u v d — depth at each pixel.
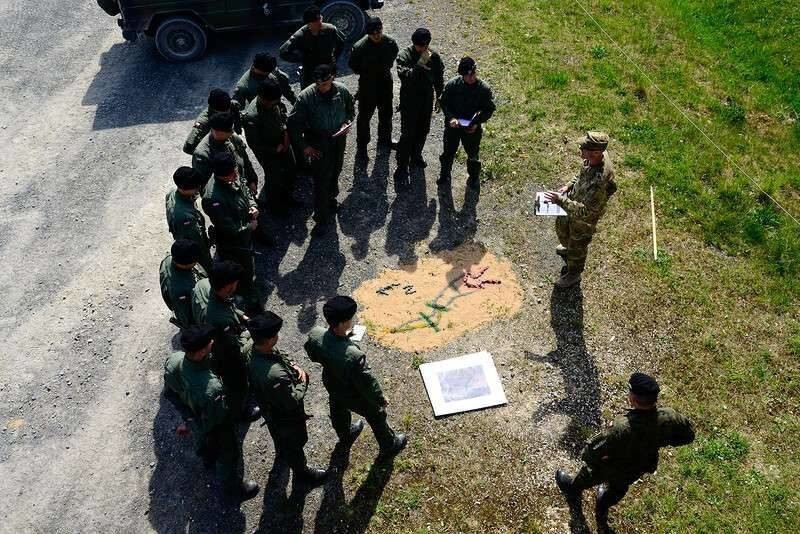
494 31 11.69
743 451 6.22
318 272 7.83
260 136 7.54
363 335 7.11
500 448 6.18
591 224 6.79
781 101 10.58
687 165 9.18
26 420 6.55
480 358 6.87
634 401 4.69
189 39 11.19
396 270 7.84
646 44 11.49
